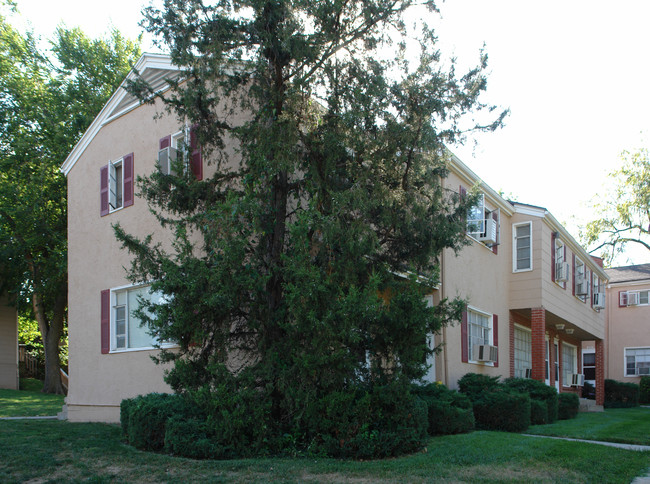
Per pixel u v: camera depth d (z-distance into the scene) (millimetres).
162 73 12648
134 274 9055
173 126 12273
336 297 7910
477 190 10148
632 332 34344
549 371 22172
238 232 8305
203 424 8188
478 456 8328
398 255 9461
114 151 13773
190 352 8758
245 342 9000
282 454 8078
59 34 23016
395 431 8391
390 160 8875
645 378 31828
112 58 23578
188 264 8180
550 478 7195
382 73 8938
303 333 8023
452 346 14211
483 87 9016
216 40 8828
